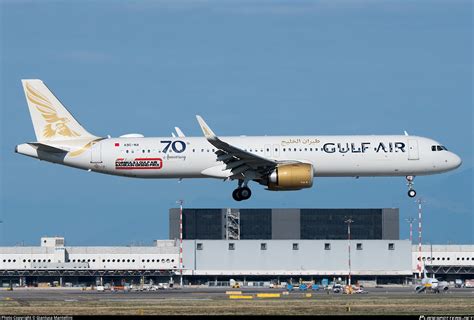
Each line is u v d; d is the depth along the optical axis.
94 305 198.00
